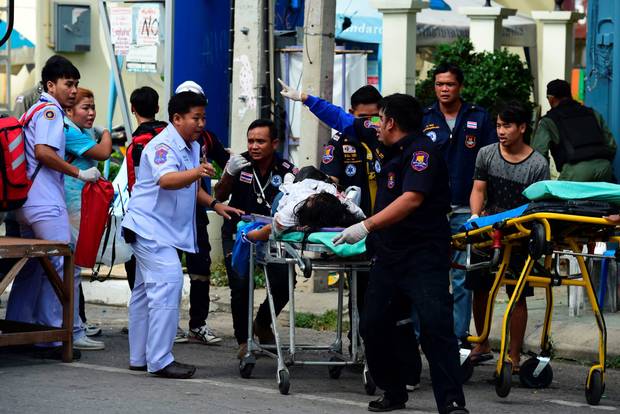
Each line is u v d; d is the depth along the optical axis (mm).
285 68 19844
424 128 13234
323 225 11117
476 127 13047
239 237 11797
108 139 13438
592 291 11141
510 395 11578
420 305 9977
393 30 19500
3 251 12219
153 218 11992
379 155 10383
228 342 14531
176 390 11359
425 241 10086
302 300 16266
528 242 11195
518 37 26047
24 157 12719
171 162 11867
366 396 11406
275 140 12773
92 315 16438
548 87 15492
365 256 11383
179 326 15492
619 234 11578
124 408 10406
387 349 10461
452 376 9914
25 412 10180
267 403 10836
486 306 12297
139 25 19688
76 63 27938
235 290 12789
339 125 12594
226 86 20250
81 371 12367
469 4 27547
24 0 27766
